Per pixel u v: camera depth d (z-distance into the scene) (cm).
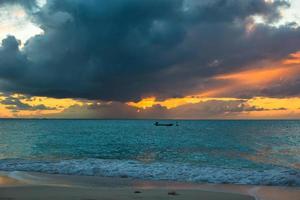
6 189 1464
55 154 3497
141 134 7862
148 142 5253
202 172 2005
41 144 4766
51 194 1340
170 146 4475
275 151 3744
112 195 1320
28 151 3772
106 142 5266
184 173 1986
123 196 1304
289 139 5653
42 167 2230
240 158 3081
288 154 3441
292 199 1343
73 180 1797
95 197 1283
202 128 11850
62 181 1766
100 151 3859
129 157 3209
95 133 8262
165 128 12169
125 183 1716
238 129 10494
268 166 2480
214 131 9162
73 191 1410
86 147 4362
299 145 4494
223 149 3991
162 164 2366
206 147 4281
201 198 1306
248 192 1487
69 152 3706
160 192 1401
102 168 2156
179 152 3678
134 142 5256
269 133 7769
